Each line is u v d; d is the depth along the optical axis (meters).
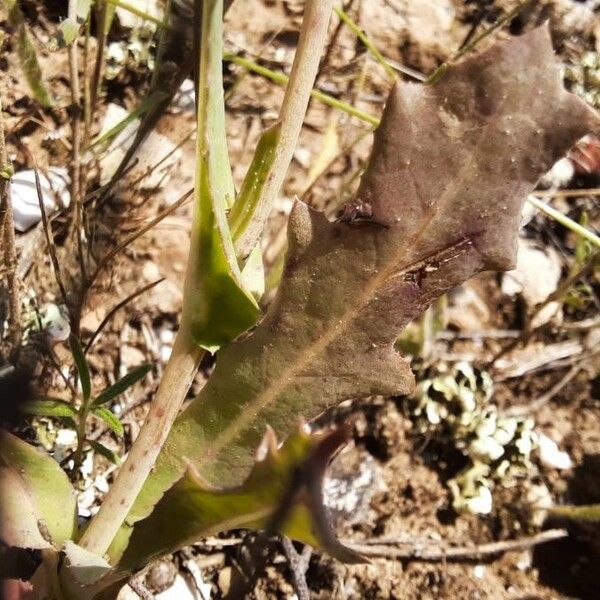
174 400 0.11
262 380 0.11
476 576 0.19
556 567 0.19
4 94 0.20
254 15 0.25
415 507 0.19
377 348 0.11
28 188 0.19
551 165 0.10
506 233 0.10
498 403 0.21
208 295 0.10
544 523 0.20
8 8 0.13
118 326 0.19
